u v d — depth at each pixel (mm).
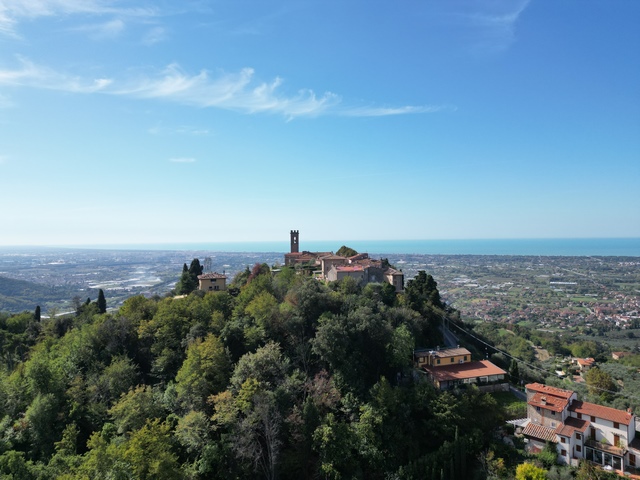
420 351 98500
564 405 74312
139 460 57000
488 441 73562
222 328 96125
